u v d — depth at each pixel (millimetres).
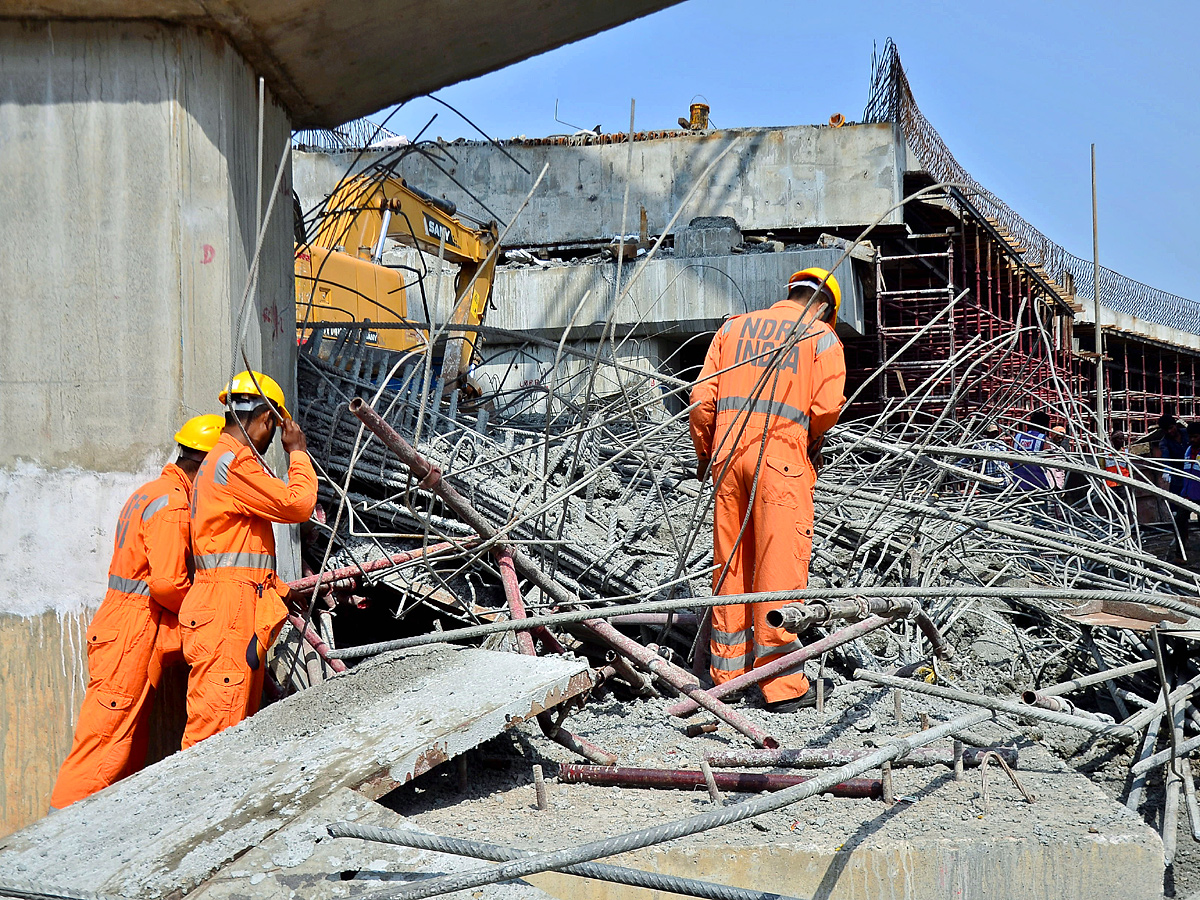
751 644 4914
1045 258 24250
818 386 4797
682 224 22375
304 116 6699
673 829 2383
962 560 6336
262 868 2768
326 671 5059
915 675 5055
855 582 6125
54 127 5246
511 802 3594
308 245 7672
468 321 11094
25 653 5188
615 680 5086
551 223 23125
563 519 5488
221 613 4277
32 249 5250
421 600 5441
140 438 5168
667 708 4559
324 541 6094
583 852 2379
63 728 5188
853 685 4770
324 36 5719
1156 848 2891
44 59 5250
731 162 22297
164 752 5047
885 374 17484
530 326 16938
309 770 3309
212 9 5164
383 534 5383
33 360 5246
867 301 18734
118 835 3035
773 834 3098
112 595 4520
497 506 5797
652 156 22812
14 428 5246
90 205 5227
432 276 15031
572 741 4023
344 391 6754
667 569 5832
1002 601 6145
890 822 3133
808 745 4031
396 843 2686
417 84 6754
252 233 5750
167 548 4406
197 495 4348
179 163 5195
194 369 5234
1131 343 28438
